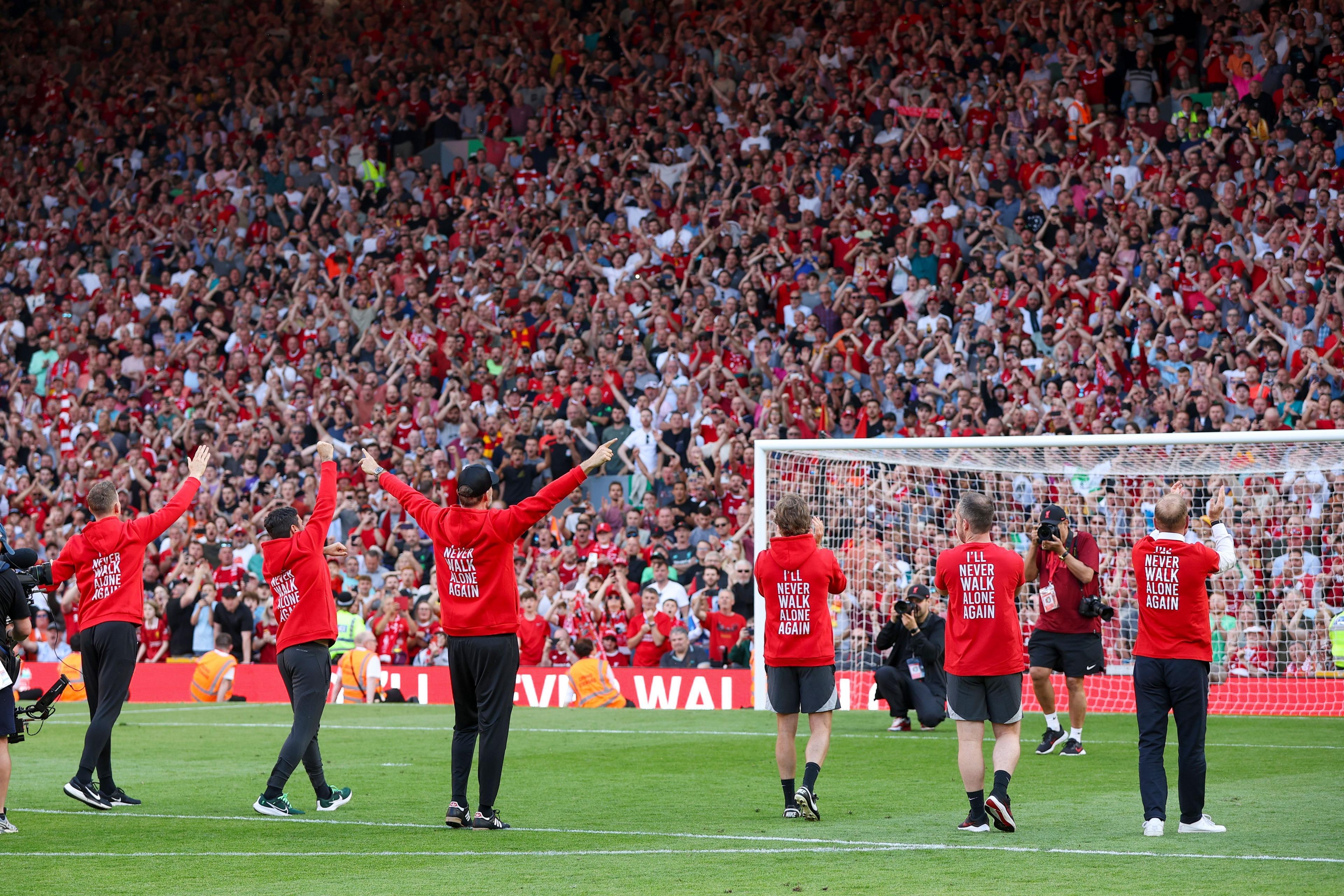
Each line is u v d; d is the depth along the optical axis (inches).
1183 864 685.9
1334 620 1534.2
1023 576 798.5
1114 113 2405.3
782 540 874.8
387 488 835.4
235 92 3083.2
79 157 3068.4
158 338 2696.9
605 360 2273.6
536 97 2837.1
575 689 1717.5
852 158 2450.8
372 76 3014.3
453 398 2317.9
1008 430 1964.8
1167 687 777.6
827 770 1111.6
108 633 917.2
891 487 1710.1
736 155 2544.3
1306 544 1577.3
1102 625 1611.7
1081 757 1168.2
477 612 810.2
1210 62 2364.7
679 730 1432.1
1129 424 1871.3
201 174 2982.3
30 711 883.4
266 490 2229.3
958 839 777.6
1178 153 2231.8
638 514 1998.0
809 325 2202.3
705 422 2118.6
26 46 3260.3
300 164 2871.6
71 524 2338.8
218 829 843.4
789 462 1727.4
